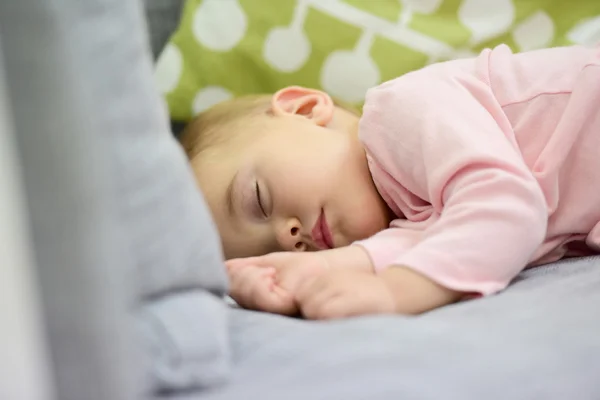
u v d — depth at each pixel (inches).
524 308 22.6
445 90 32.7
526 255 27.5
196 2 50.6
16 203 12.5
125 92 19.2
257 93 49.4
